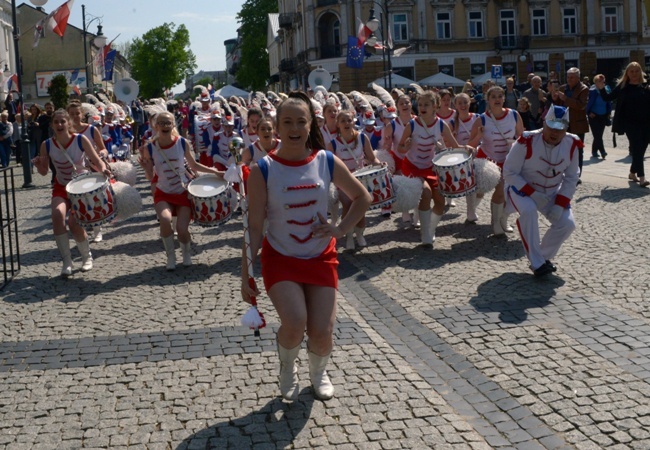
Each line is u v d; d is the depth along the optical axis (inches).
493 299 274.7
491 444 168.7
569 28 2091.5
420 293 289.1
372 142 507.2
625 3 2087.8
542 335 234.5
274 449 169.3
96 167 347.3
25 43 2655.0
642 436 168.1
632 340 226.2
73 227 350.0
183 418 186.4
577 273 304.0
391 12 2012.8
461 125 451.2
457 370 212.2
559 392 192.9
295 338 183.6
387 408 188.1
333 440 172.4
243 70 3216.0
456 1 2028.8
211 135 556.4
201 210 344.8
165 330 255.8
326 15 2100.1
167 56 3457.2
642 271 300.8
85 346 242.5
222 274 336.2
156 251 398.6
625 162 673.6
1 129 868.6
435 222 374.6
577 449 164.6
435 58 2038.6
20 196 676.1
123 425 183.9
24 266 369.4
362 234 380.2
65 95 1462.8
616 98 523.8
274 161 183.2
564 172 303.9
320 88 661.9
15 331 261.7
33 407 195.9
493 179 363.6
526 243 300.5
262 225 185.0
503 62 2068.2
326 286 186.5
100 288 320.5
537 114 677.9
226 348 235.5
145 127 1207.6
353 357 222.8
